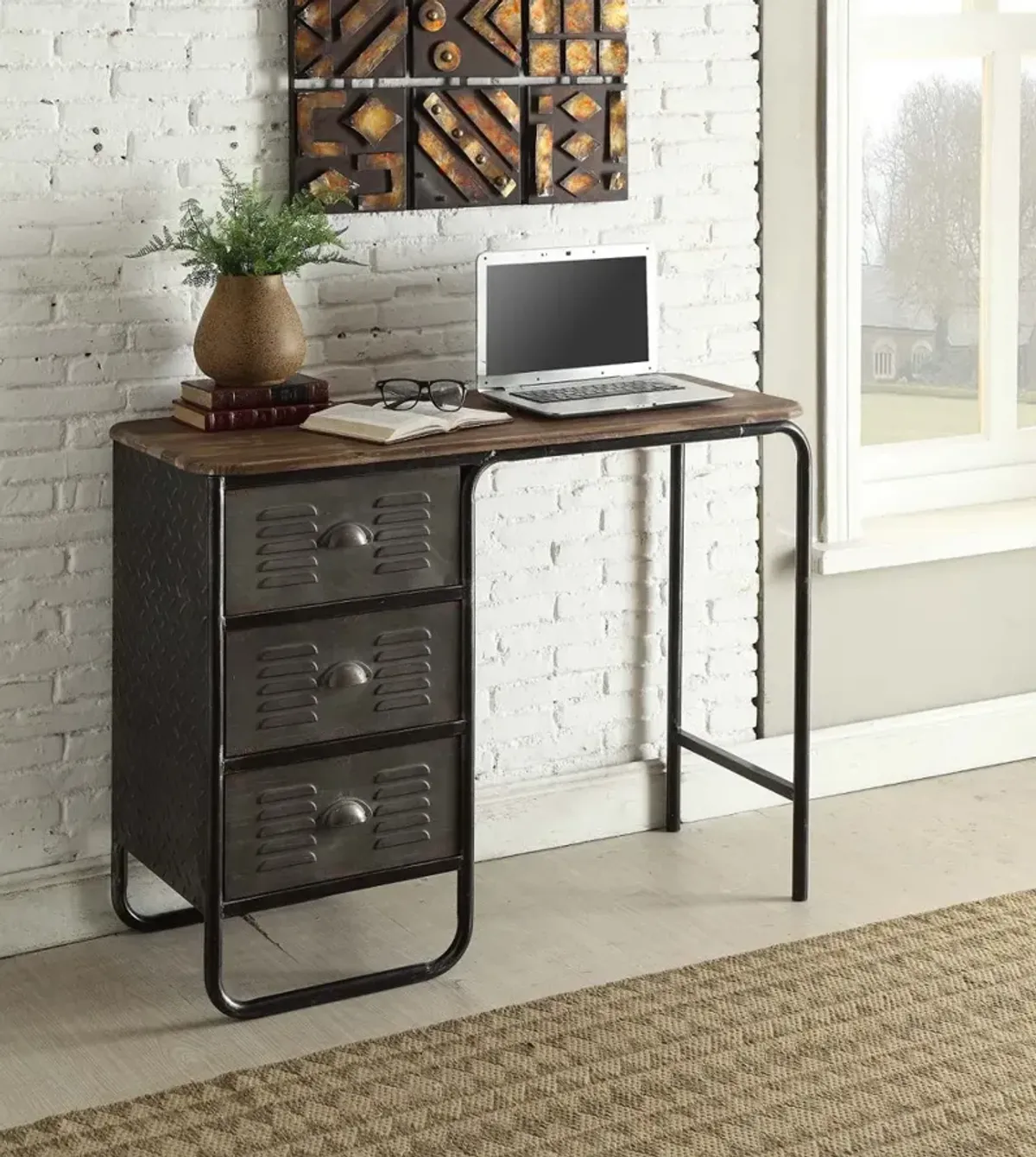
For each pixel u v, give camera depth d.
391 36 3.10
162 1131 2.48
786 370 3.60
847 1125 2.48
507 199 3.26
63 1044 2.73
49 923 3.07
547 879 3.36
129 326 3.00
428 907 3.23
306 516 2.71
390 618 2.81
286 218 2.88
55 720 3.05
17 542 2.97
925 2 3.80
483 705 3.43
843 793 3.78
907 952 3.01
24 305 2.92
